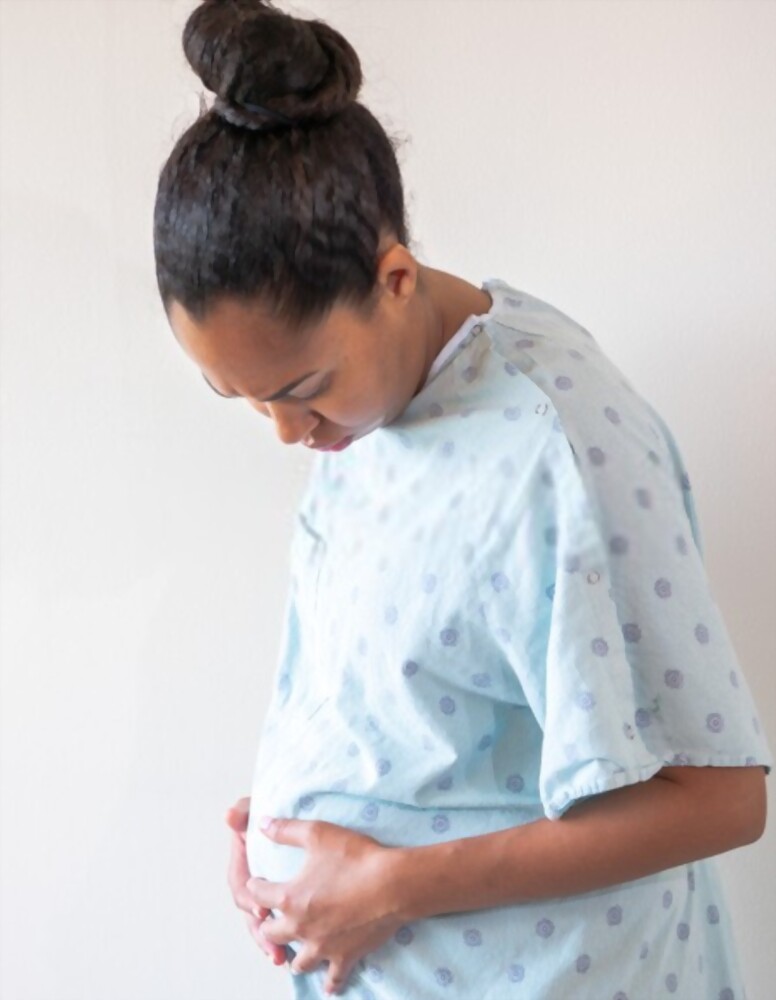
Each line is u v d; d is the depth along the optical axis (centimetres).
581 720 80
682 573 83
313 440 89
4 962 143
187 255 80
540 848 84
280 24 78
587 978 87
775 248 110
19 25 130
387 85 121
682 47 111
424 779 89
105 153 129
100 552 135
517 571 84
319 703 98
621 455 84
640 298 114
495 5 116
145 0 127
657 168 112
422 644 87
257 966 136
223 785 134
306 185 78
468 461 88
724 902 104
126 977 139
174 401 131
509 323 90
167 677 135
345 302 81
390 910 87
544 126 116
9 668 139
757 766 84
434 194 121
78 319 132
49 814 140
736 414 112
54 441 135
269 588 131
